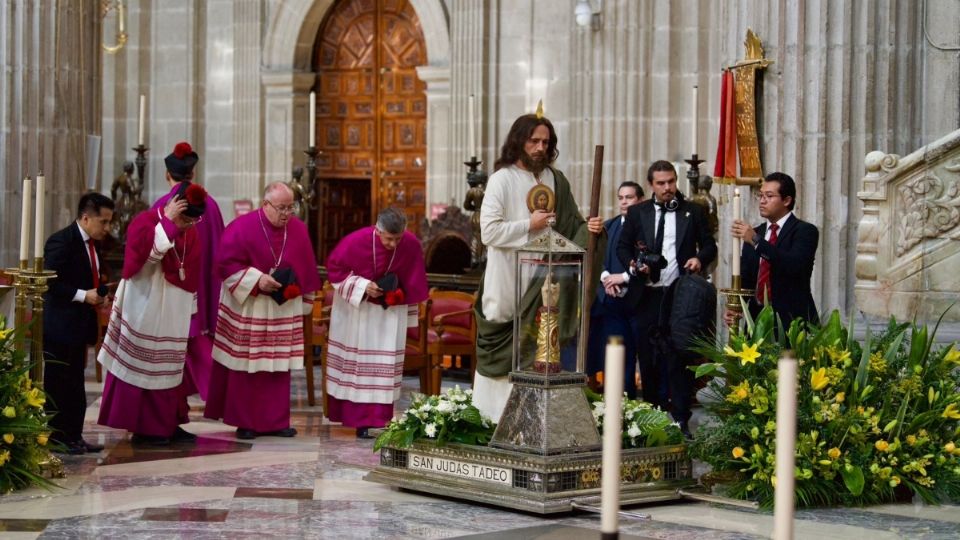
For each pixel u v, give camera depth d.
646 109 15.34
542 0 17.28
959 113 10.30
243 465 8.70
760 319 7.82
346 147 19.72
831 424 7.40
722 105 10.72
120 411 9.32
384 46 19.44
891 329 8.05
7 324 8.77
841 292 10.16
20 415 7.66
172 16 20.48
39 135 13.65
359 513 7.16
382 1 19.41
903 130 10.30
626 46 15.30
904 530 6.75
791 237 8.73
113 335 9.32
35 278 7.97
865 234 9.16
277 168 19.72
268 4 19.77
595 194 7.87
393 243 9.98
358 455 9.14
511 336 8.12
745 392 7.48
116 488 7.86
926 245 9.04
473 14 17.72
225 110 20.27
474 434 7.69
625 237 9.79
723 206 11.10
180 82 20.47
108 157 20.66
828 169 10.19
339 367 10.08
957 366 8.00
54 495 7.61
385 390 9.99
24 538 6.50
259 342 9.87
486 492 7.34
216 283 10.38
